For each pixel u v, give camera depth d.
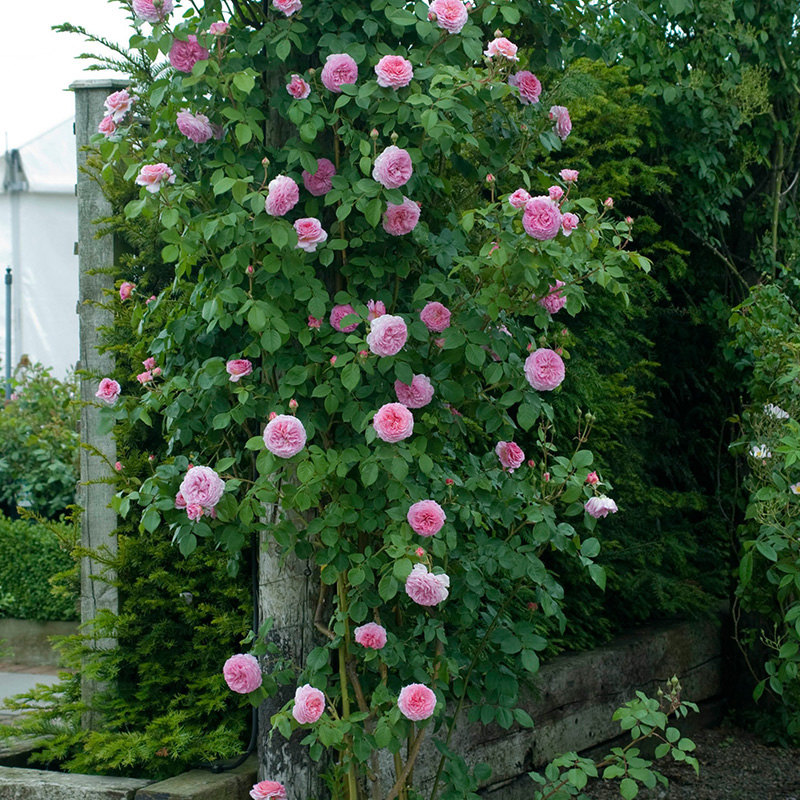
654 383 5.95
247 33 2.99
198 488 2.71
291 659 3.15
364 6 3.04
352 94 2.85
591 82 4.43
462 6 2.80
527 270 2.80
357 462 2.92
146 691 3.81
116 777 3.45
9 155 10.78
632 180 5.13
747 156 5.64
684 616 5.77
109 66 3.90
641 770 3.12
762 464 4.66
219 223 2.77
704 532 6.07
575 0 3.31
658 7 5.20
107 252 4.03
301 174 3.04
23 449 8.57
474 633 3.29
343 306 2.96
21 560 6.78
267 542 3.19
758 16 5.54
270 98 3.01
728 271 5.96
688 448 6.15
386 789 3.57
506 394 3.01
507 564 3.05
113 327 3.97
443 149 2.89
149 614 3.89
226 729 3.65
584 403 4.69
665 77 5.49
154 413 3.92
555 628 4.59
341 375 2.75
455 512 3.17
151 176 2.81
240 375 2.92
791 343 4.88
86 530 4.03
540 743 4.40
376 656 2.89
